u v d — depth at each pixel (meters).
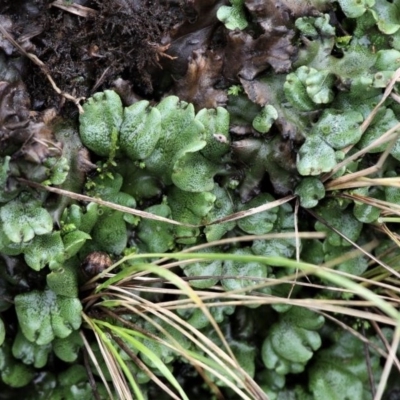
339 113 0.31
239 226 0.32
